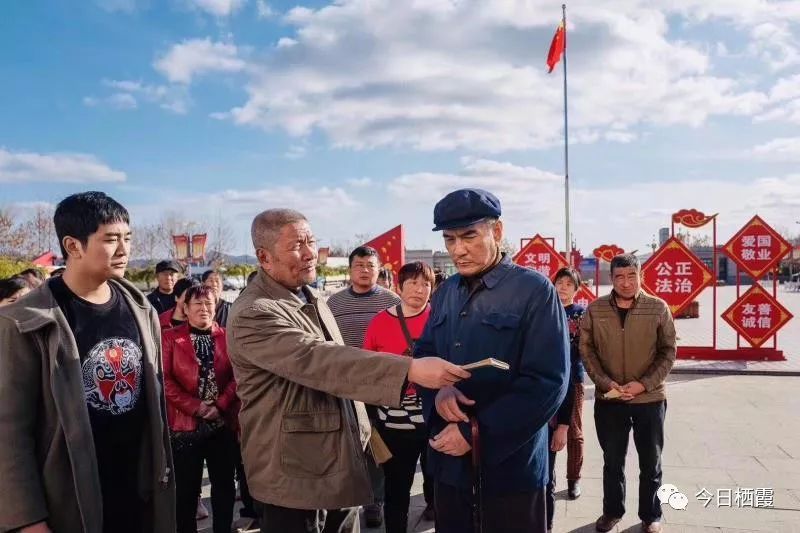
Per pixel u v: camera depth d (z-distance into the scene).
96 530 2.05
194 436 3.59
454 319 2.29
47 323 2.01
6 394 1.96
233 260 50.78
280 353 2.21
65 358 2.05
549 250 11.57
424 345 2.46
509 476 2.14
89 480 2.04
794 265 42.69
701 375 9.16
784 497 4.32
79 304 2.21
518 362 2.14
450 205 2.20
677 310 10.32
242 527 4.16
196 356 3.75
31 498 1.93
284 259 2.40
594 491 4.57
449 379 1.99
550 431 3.68
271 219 2.42
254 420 2.33
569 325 4.15
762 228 10.01
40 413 2.05
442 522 2.29
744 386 8.30
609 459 3.81
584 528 3.91
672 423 6.41
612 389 3.72
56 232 2.21
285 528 2.26
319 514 2.36
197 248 24.92
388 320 3.70
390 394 2.05
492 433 2.07
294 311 2.38
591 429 6.38
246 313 2.29
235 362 2.36
